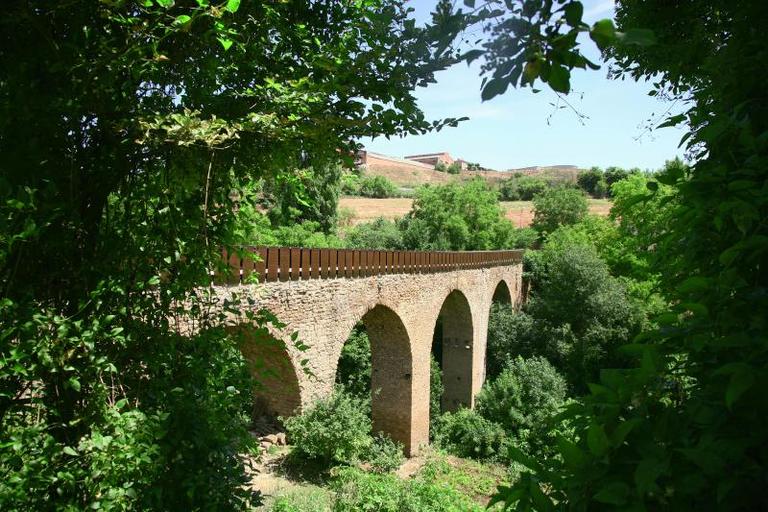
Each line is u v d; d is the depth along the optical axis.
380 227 31.38
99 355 2.77
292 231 19.48
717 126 1.67
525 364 18.03
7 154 2.46
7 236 2.22
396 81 2.50
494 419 16.69
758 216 1.36
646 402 1.33
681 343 1.50
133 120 2.64
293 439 10.08
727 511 1.08
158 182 3.05
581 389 20.47
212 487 3.00
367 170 79.94
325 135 2.89
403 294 13.77
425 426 15.82
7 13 2.26
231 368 3.47
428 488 8.53
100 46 2.42
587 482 1.22
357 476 8.86
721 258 1.39
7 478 2.28
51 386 2.69
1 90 2.42
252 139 2.98
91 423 2.62
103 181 2.89
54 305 2.77
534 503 1.32
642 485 1.12
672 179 1.68
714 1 2.38
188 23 2.33
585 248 22.44
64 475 2.39
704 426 1.22
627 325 21.00
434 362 20.05
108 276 2.85
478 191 31.17
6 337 2.31
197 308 3.47
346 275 11.05
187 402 3.00
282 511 7.49
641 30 0.89
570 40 0.93
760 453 1.13
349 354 18.98
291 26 3.29
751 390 1.16
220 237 3.43
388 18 2.24
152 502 2.73
